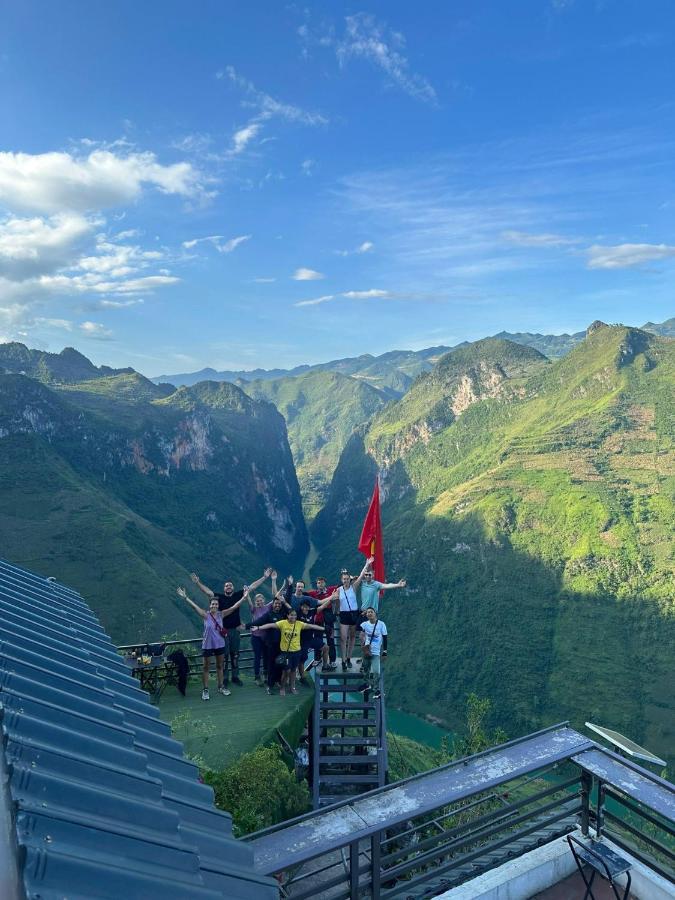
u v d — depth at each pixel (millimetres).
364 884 4363
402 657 169000
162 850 3592
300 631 13188
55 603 9094
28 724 4344
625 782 4863
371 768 12078
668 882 4879
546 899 5102
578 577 167500
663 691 132375
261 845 4082
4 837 3082
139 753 4801
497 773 4805
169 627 121688
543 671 147375
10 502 153750
